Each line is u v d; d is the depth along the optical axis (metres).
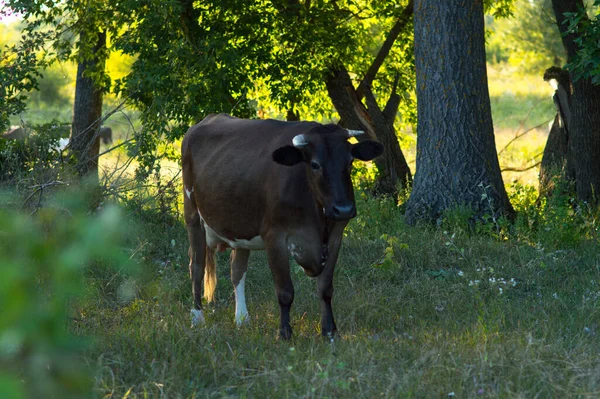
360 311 10.66
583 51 14.16
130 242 13.38
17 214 3.13
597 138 18.81
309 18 20.80
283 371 7.27
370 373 7.11
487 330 9.09
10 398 2.83
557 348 8.19
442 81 16.23
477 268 12.85
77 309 10.10
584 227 15.23
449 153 16.27
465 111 16.20
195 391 6.93
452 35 16.12
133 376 7.37
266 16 20.41
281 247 9.35
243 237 10.07
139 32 18.72
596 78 13.96
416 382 7.02
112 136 36.12
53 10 20.39
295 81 21.02
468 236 15.26
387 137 22.03
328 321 9.48
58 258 2.97
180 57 18.45
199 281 11.12
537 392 6.82
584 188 19.08
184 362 7.72
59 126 17.34
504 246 14.30
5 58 19.17
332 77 22.23
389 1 22.30
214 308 11.07
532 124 45.72
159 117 17.53
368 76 22.58
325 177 8.56
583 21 14.38
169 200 15.86
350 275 12.97
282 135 9.74
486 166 16.31
